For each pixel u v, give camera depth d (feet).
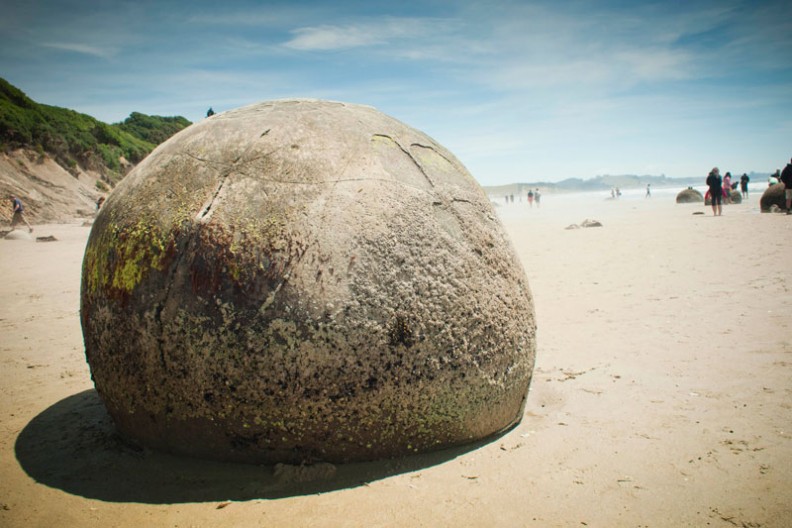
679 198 95.81
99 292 7.54
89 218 80.02
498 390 7.98
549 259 30.78
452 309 7.37
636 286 20.97
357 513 6.39
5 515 6.53
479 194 8.74
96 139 110.83
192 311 6.86
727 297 17.76
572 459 7.66
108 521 6.35
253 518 6.31
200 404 6.94
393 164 7.89
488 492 6.84
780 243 29.76
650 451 7.84
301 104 8.73
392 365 7.00
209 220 7.07
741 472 7.16
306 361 6.74
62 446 8.35
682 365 11.50
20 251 40.98
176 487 6.98
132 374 7.23
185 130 8.77
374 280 6.97
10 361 13.46
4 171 77.05
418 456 7.59
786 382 10.16
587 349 13.12
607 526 6.15
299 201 7.12
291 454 7.12
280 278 6.79
